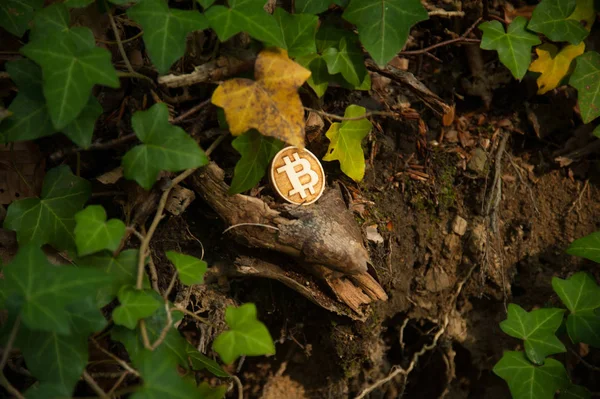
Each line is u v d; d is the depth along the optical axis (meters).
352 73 0.75
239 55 0.72
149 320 0.70
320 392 0.83
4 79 0.73
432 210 0.81
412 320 0.83
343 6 0.74
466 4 0.81
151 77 0.75
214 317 0.77
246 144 0.71
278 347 0.82
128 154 0.69
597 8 0.77
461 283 0.81
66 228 0.72
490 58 0.82
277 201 0.74
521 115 0.82
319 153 0.78
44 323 0.64
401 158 0.81
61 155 0.73
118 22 0.76
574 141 0.82
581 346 0.83
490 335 0.83
